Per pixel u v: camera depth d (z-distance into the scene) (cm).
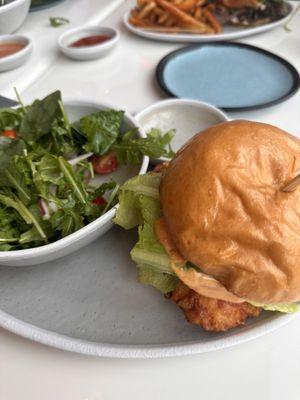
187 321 21
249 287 18
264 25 49
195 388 20
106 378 20
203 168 18
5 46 45
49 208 25
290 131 35
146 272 22
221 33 48
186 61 43
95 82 43
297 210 17
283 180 18
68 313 22
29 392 20
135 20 49
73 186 25
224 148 18
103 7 55
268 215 17
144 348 19
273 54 43
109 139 28
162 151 27
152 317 22
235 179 17
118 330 21
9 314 22
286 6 52
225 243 17
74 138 30
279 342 21
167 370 20
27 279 24
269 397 19
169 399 19
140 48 48
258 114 37
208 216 17
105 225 23
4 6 44
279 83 40
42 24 52
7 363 21
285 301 18
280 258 17
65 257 25
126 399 19
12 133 29
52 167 26
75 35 48
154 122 33
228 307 20
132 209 22
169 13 48
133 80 43
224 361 20
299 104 38
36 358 21
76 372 20
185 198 18
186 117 33
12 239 24
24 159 26
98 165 29
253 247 17
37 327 21
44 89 42
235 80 40
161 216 20
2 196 25
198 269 19
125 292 23
